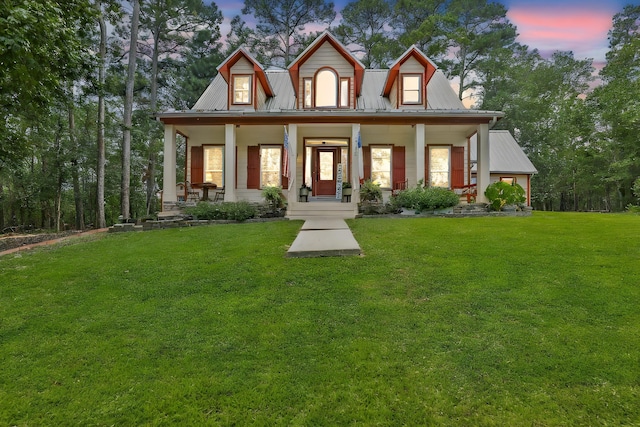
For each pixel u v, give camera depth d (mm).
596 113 26594
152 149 22875
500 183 12000
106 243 8195
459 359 3025
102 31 16438
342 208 11758
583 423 2309
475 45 29969
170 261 6215
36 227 26078
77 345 3432
